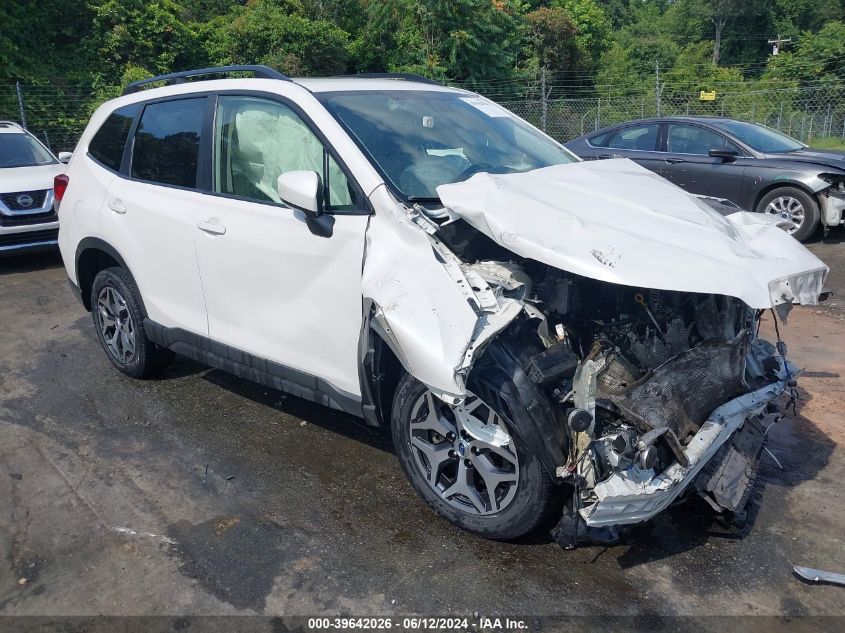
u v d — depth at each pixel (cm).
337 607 281
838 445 405
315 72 2328
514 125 437
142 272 444
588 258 271
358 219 326
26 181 816
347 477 374
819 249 869
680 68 3419
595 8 3638
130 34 2139
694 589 290
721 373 297
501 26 2325
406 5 2345
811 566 304
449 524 332
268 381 383
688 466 273
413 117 385
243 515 341
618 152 1004
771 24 4397
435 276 287
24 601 284
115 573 300
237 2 3056
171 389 484
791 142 964
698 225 297
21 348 572
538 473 285
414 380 317
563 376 280
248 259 371
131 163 458
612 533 300
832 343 566
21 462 392
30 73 1948
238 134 392
